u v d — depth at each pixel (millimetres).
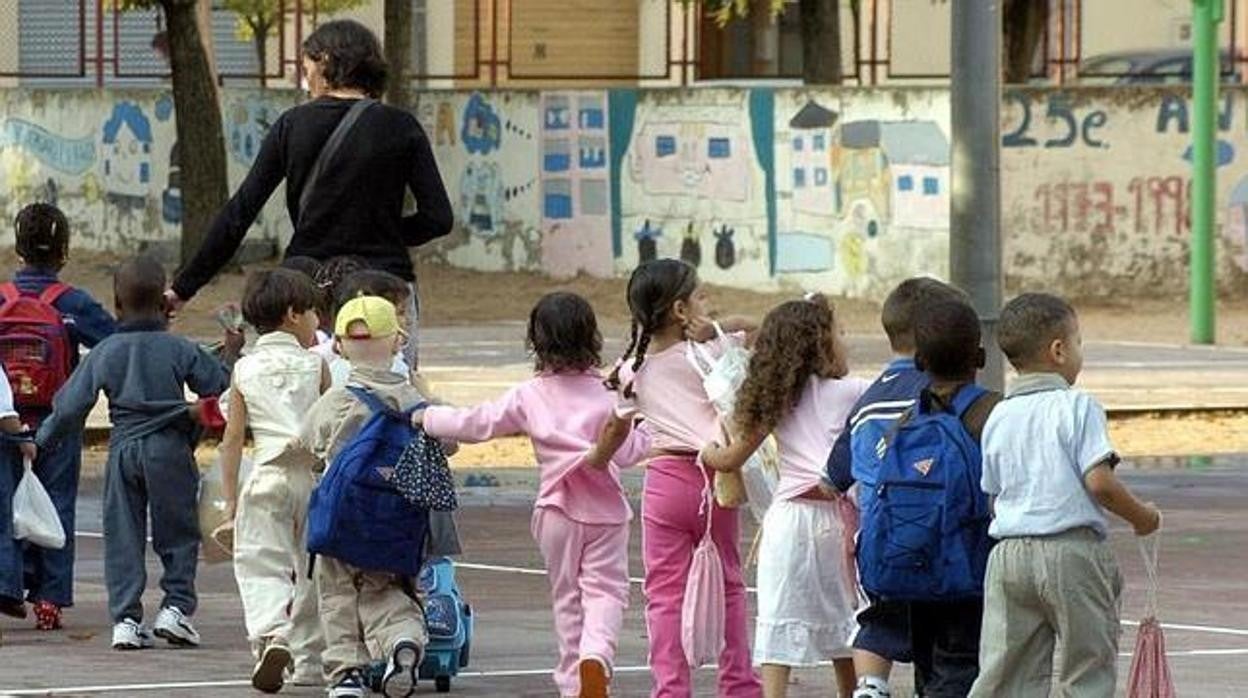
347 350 15078
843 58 64000
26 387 18703
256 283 16453
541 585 21500
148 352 17906
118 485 17922
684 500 14758
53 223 19047
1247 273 53031
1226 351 44375
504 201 56781
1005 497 12422
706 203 55062
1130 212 53062
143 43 62375
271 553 16188
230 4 58812
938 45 67438
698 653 14602
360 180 17812
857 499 13672
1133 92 52875
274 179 18016
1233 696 16281
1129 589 21359
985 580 12547
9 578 18266
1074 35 60562
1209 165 45406
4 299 18859
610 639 14711
